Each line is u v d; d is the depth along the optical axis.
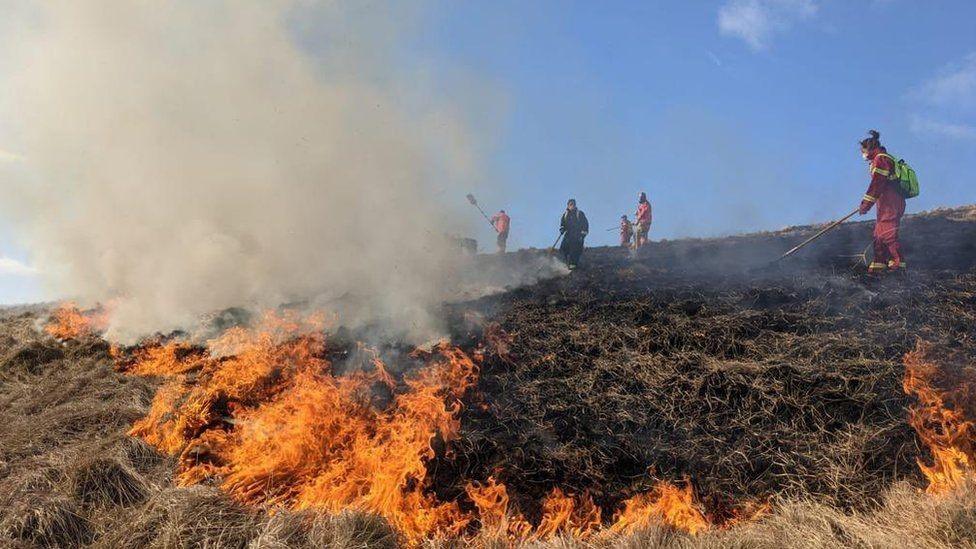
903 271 9.41
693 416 6.57
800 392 6.62
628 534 5.03
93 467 5.70
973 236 11.77
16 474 5.88
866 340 7.39
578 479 5.89
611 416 6.71
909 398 6.38
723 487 5.72
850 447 5.84
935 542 4.50
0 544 4.83
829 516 5.03
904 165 9.49
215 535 5.02
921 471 5.62
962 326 7.55
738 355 7.56
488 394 7.34
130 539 5.00
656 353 7.84
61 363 9.28
